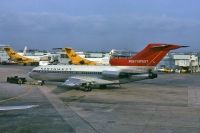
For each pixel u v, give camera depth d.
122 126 28.06
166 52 56.12
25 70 110.00
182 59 129.38
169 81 78.56
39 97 46.12
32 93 50.56
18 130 25.92
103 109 36.78
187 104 41.50
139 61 56.53
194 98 47.34
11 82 66.94
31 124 28.19
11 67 131.38
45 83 66.12
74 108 37.12
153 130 26.72
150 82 74.62
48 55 159.25
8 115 32.06
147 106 39.44
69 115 32.75
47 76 61.44
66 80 57.78
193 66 130.25
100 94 50.41
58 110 35.56
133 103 41.69
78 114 33.41
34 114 32.91
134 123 29.36
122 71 55.44
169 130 26.78
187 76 99.94
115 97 47.19
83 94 50.16
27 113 33.34
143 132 26.00
